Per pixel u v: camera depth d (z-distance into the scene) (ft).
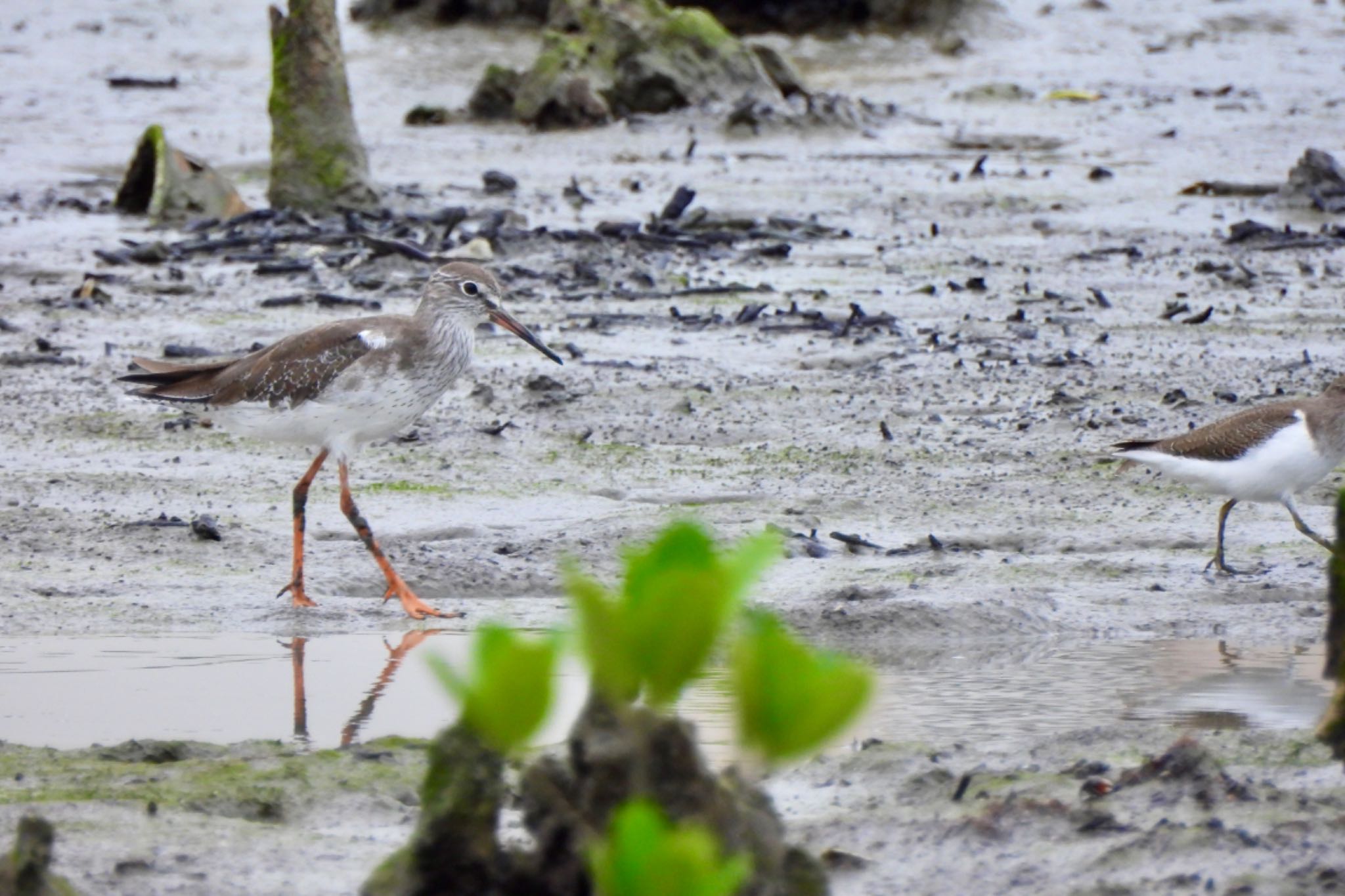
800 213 94.32
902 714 31.22
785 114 119.55
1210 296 73.87
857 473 49.90
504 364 62.39
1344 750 23.68
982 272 79.51
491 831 17.80
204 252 80.28
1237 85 140.97
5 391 58.29
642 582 11.34
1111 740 27.71
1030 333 66.18
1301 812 23.38
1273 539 44.24
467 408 56.75
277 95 87.51
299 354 41.93
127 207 92.32
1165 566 41.86
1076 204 96.73
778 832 16.65
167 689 33.53
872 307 71.97
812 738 11.12
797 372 61.46
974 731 29.94
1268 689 32.78
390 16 156.46
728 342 65.87
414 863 17.83
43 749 27.91
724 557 36.65
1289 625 37.65
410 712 32.01
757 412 56.39
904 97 136.87
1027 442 52.80
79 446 52.60
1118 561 42.27
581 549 43.34
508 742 11.80
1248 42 158.10
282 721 31.45
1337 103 132.77
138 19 168.25
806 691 11.09
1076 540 44.06
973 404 56.95
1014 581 40.34
